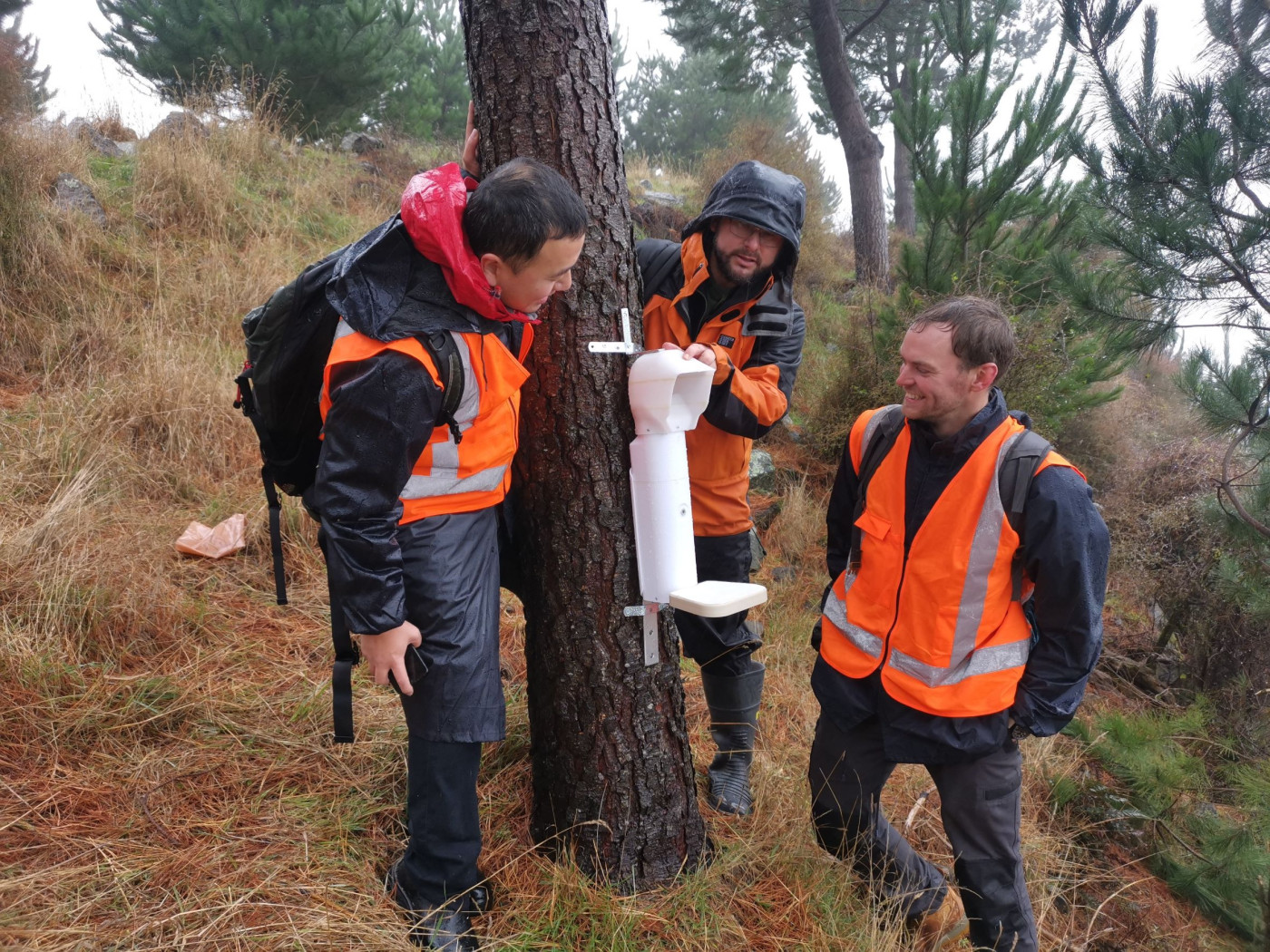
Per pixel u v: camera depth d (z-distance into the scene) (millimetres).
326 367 1521
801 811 2545
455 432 1588
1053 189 6188
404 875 1861
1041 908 2734
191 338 4781
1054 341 5465
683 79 19641
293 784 2244
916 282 6406
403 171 8992
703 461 2506
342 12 9508
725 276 2297
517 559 2156
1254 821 3197
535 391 1929
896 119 6727
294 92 9211
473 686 1696
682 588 1871
